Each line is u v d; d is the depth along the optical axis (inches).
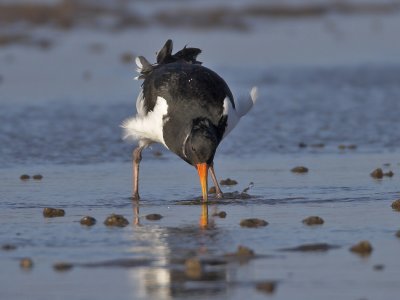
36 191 580.7
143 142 586.2
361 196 550.6
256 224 478.0
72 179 618.8
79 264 408.8
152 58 1138.0
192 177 625.6
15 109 859.4
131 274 393.7
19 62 1138.0
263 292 368.8
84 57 1170.6
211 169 567.2
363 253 419.2
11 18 1409.9
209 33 1376.7
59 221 497.0
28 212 521.3
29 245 442.6
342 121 816.3
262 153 705.0
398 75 1048.2
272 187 583.5
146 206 538.3
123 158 691.4
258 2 1633.9
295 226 474.9
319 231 462.6
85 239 453.7
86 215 513.0
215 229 472.1
